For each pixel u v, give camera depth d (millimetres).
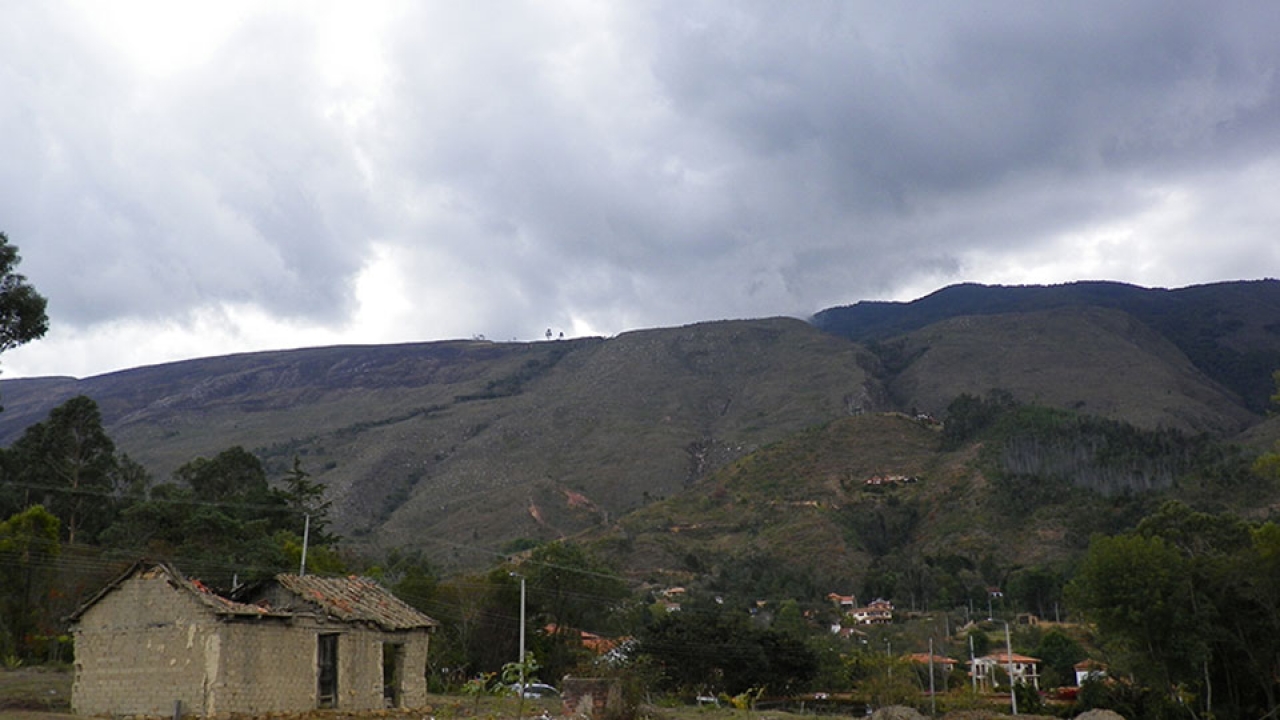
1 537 54438
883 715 41938
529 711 34219
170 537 72062
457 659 61656
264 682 27469
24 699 31203
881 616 106000
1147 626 49625
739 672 65375
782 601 101000
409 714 30516
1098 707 55094
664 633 66062
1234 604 50156
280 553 66188
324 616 29578
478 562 147625
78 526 80875
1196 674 50094
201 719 25953
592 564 73625
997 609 106062
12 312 47000
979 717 42406
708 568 131750
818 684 69875
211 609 26547
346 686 29969
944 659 76312
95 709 27406
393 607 33281
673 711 41219
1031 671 81312
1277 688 50625
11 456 79500
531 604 69250
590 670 52875
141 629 27359
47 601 55438
